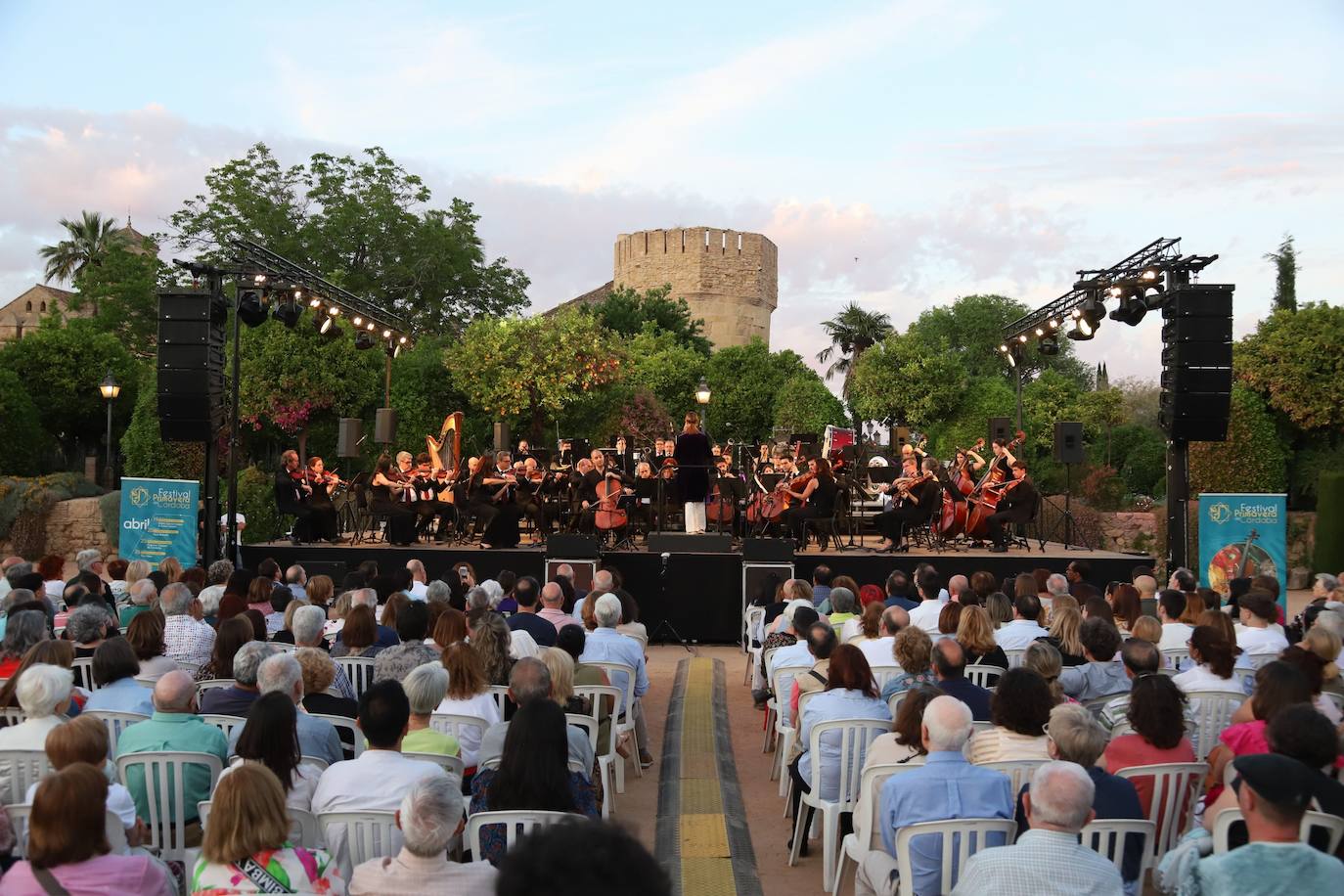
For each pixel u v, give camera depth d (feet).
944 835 13.23
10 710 17.47
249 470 68.23
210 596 26.68
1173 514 43.70
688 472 48.55
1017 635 24.81
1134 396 158.20
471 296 142.41
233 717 17.37
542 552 46.85
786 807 22.70
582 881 5.20
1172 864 13.38
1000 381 118.93
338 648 22.67
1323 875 9.73
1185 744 15.44
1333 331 81.41
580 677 20.74
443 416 92.68
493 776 14.16
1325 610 21.81
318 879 10.94
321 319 57.21
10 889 10.38
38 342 88.02
